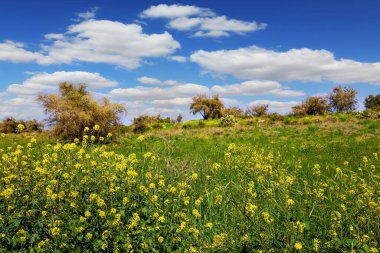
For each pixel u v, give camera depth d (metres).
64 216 5.13
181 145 20.95
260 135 27.12
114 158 7.36
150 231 5.17
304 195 7.65
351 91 51.09
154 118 48.12
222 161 12.50
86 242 4.80
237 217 6.00
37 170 6.06
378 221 5.41
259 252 4.70
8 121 34.16
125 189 5.94
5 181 5.82
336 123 32.59
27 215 5.07
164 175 8.20
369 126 28.61
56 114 22.48
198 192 7.79
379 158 14.94
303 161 14.27
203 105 53.03
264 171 8.40
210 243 5.16
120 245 4.85
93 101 23.30
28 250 4.71
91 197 5.35
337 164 13.58
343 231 5.45
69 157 6.82
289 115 46.47
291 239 4.80
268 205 6.61
